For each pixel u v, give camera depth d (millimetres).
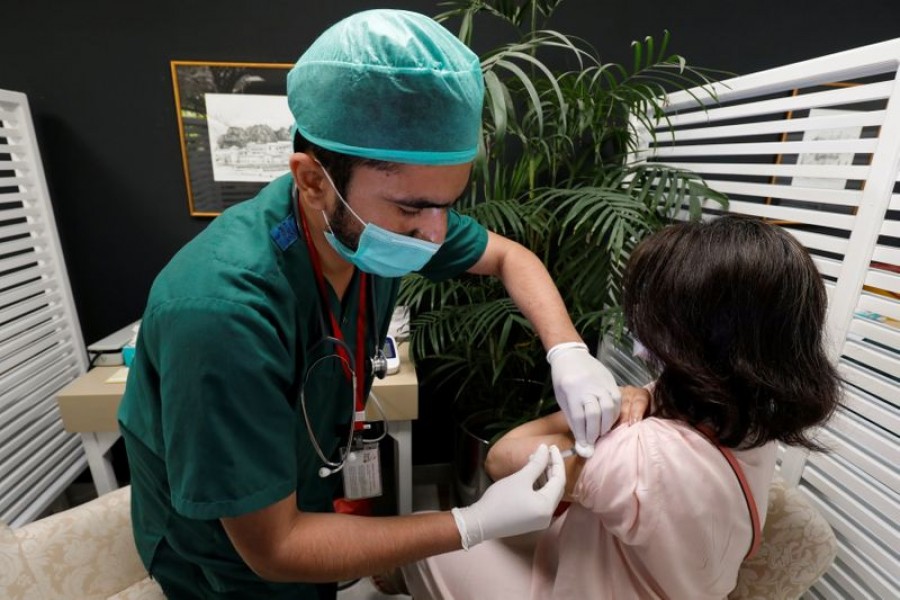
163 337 514
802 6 1547
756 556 808
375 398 1120
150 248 1590
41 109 1411
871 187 824
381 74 483
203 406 494
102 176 1497
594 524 675
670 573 566
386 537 611
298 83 534
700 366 567
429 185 538
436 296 1482
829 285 915
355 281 784
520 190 1426
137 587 946
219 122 1471
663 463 538
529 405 1585
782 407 551
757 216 1083
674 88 1593
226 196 1549
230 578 745
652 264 594
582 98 1226
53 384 1434
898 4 1561
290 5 1410
